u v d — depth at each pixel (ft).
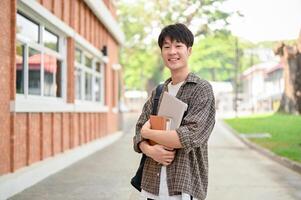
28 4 29.60
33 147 32.37
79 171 35.17
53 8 36.88
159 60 187.42
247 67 235.20
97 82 60.29
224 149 54.90
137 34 170.91
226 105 236.63
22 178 27.12
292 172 35.50
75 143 45.44
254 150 53.67
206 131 9.71
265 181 31.12
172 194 9.70
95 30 56.34
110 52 68.39
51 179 31.19
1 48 26.08
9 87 27.40
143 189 10.17
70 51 42.73
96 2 51.62
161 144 9.57
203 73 214.48
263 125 88.69
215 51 177.88
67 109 41.24
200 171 9.95
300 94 66.03
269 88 206.90
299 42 58.75
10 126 27.61
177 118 9.67
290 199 25.30
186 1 123.13
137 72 199.52
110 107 68.74
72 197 25.26
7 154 27.25
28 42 31.58
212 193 26.81
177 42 10.05
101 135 60.59
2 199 23.86
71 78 42.93
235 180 31.48
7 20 26.89
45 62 36.14
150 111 10.48
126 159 43.42
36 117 33.04
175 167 9.70
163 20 140.26
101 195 25.88
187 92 9.90
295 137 63.57
